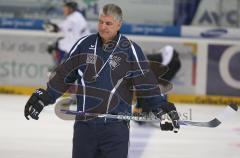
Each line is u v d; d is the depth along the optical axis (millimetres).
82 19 18938
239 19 21344
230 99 20422
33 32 20484
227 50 20406
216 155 12562
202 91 20547
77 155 6453
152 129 15008
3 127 14516
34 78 20688
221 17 21266
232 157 12445
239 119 17000
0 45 20594
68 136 13805
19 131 14109
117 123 6309
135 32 20734
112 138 6305
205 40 20391
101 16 6117
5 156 11508
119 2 21344
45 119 15695
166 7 21344
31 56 20594
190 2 21250
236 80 20516
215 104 20469
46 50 20484
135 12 21344
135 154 12211
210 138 14328
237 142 14008
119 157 6324
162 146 13156
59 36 20453
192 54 20422
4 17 21266
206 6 21328
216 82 20547
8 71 20719
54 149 12375
